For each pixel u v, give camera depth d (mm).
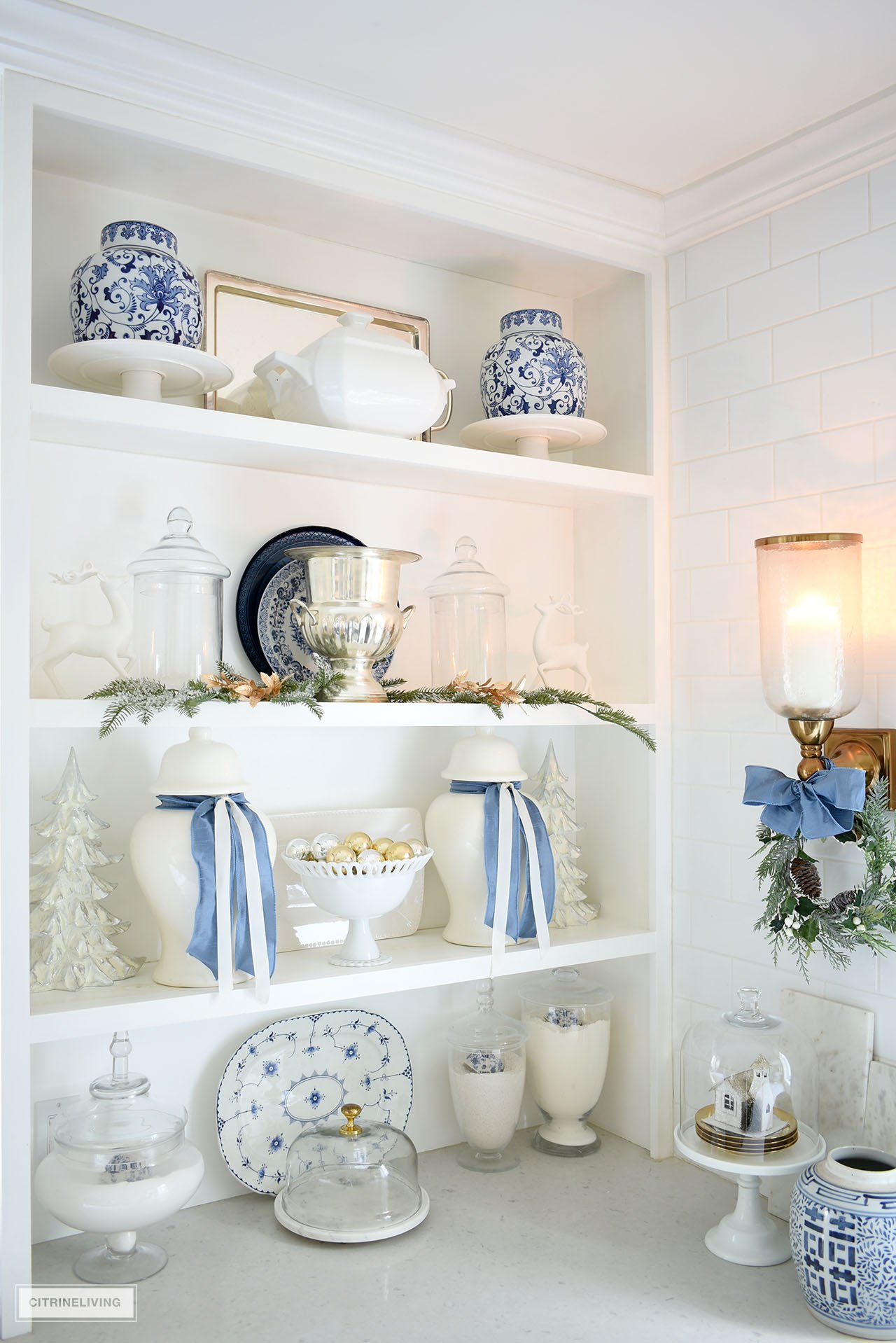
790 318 1862
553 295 2316
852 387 1755
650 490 2082
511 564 2219
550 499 2174
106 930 1606
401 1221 1685
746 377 1942
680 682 2066
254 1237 1672
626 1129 2125
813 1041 1761
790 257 1861
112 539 1728
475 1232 1704
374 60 1552
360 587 1720
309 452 1691
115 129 1524
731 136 1778
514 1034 1964
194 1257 1607
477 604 1911
